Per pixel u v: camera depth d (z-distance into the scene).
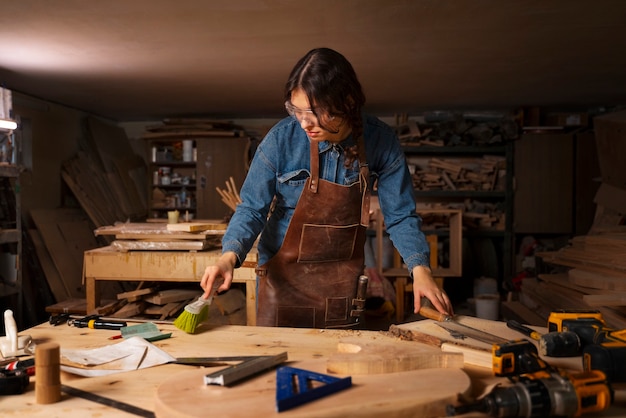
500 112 6.74
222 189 6.91
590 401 0.88
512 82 4.94
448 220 6.50
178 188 7.52
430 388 0.95
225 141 6.90
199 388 0.95
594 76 4.69
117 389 1.06
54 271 5.40
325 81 1.35
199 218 6.95
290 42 3.60
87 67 4.31
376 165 1.78
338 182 1.75
